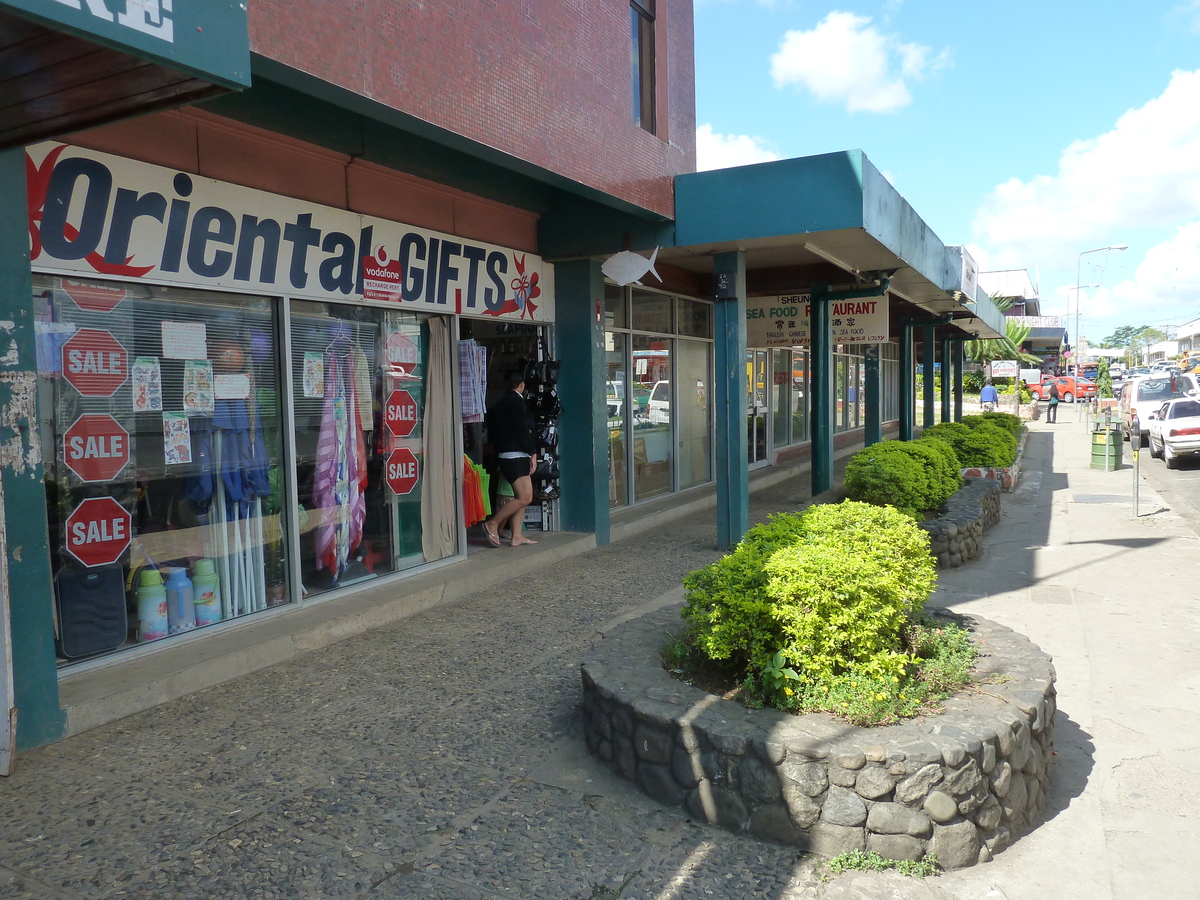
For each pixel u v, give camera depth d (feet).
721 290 27.30
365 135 20.22
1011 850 10.96
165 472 16.69
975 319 62.75
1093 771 13.23
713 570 14.25
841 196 23.79
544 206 27.25
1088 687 16.76
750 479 44.98
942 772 10.33
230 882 9.65
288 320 18.94
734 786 10.86
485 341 29.35
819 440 40.50
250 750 13.12
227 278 17.37
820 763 10.44
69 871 9.83
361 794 11.75
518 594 22.79
